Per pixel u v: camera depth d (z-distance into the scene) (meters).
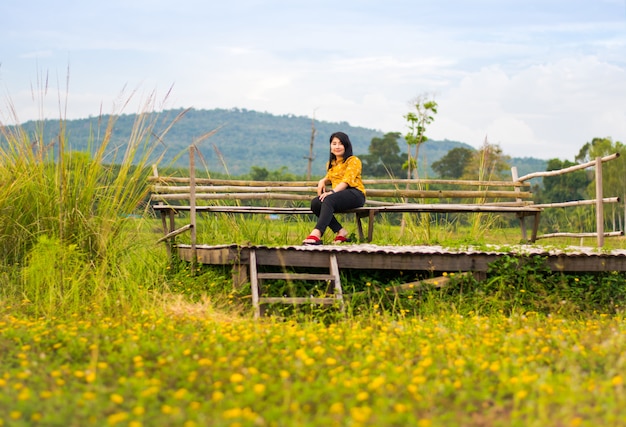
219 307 7.74
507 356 5.58
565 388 4.48
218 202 10.69
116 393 4.59
